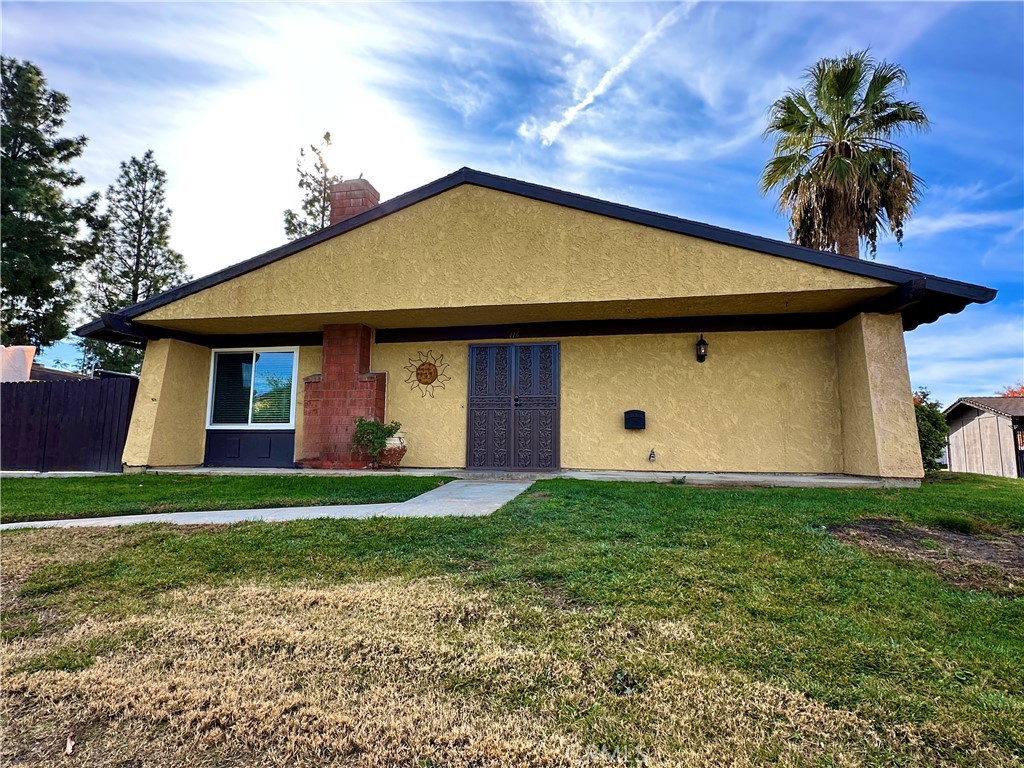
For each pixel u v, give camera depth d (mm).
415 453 10625
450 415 10594
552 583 3896
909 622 3232
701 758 2107
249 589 3984
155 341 10992
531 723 2352
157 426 10641
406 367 10883
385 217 9383
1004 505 6164
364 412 10414
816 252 7625
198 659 3000
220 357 11930
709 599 3551
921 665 2764
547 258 8641
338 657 2967
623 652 2910
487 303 8789
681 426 9680
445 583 3990
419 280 9117
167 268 31078
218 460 11500
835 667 2744
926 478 9227
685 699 2484
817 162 13430
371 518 5883
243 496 7680
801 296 8055
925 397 14141
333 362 10633
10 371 16688
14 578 4391
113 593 4012
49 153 24922
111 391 11062
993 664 2777
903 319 8922
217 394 11812
